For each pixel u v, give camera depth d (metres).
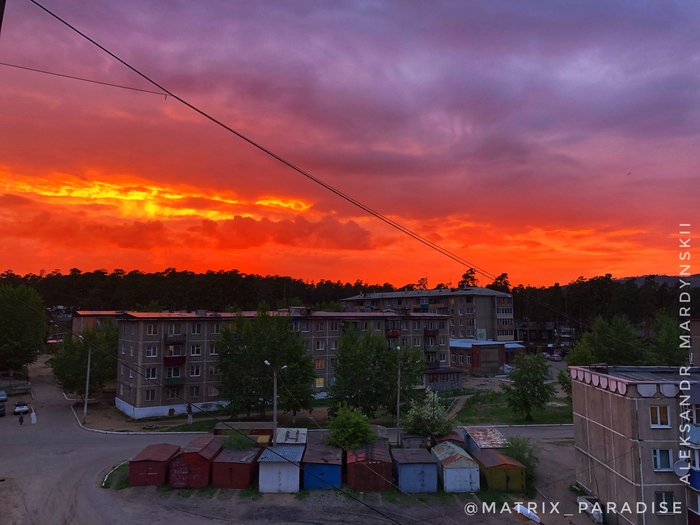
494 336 109.44
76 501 30.47
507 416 57.69
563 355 113.19
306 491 33.00
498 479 33.84
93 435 47.44
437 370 75.44
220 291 120.75
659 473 26.64
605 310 114.62
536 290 142.25
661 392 27.20
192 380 59.34
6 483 33.28
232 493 32.50
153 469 33.56
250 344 53.28
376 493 32.94
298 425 53.47
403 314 81.31
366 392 53.59
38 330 77.81
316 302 165.38
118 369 62.31
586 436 32.78
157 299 123.75
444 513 29.95
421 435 42.97
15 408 56.44
